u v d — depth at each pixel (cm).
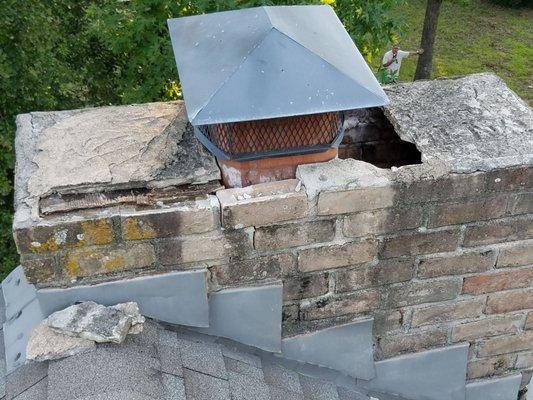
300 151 191
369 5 593
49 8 731
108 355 173
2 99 700
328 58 180
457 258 215
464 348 239
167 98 624
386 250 207
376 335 228
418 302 223
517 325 240
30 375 175
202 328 204
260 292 202
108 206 181
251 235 191
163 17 561
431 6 936
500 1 1502
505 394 259
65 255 179
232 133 182
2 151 682
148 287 191
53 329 177
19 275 241
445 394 250
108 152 196
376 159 277
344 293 213
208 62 181
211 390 181
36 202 179
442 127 218
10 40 683
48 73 725
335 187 188
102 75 811
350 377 230
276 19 186
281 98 171
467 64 1225
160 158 194
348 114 263
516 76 1184
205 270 194
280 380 209
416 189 194
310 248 199
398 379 239
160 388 169
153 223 180
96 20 632
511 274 224
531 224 212
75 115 216
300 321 216
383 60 913
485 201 202
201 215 183
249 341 212
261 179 195
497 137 211
